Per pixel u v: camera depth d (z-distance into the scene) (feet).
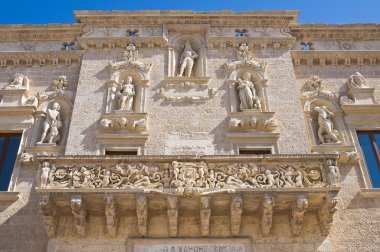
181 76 68.85
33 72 72.08
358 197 58.59
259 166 53.52
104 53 72.79
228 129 63.21
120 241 52.16
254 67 70.38
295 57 73.51
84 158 53.21
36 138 64.13
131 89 67.10
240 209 50.67
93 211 53.06
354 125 65.72
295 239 52.49
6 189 60.39
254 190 50.70
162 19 76.38
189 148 61.36
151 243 51.80
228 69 70.28
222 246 51.72
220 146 61.46
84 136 62.23
